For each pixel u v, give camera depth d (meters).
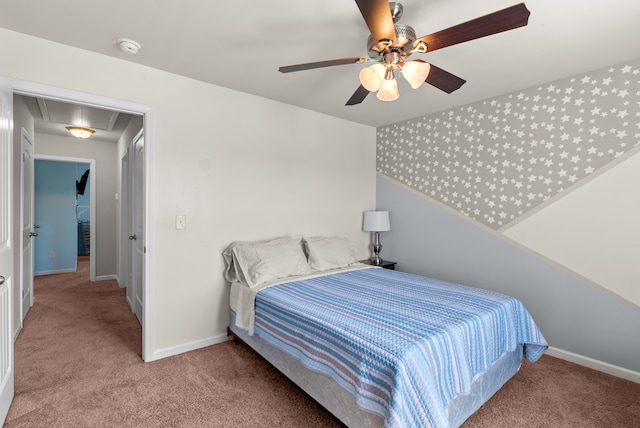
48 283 4.90
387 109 3.36
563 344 2.59
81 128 4.15
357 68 2.39
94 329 3.04
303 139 3.37
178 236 2.56
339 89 2.82
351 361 1.50
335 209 3.69
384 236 4.02
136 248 3.32
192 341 2.64
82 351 2.58
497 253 2.97
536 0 1.61
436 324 1.65
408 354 1.35
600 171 2.40
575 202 2.52
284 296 2.17
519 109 2.81
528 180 2.76
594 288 2.43
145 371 2.28
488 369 1.87
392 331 1.56
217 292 2.78
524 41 2.00
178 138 2.55
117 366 2.35
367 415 1.47
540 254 2.70
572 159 2.53
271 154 3.12
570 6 1.65
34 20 1.81
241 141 2.90
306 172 3.41
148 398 1.96
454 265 3.30
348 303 2.01
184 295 2.60
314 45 2.07
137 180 3.23
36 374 2.22
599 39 1.98
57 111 3.54
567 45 2.05
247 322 2.38
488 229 3.03
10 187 1.91
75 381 2.14
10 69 1.92
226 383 2.14
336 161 3.69
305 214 3.41
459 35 1.43
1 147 1.75
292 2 1.63
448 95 2.94
